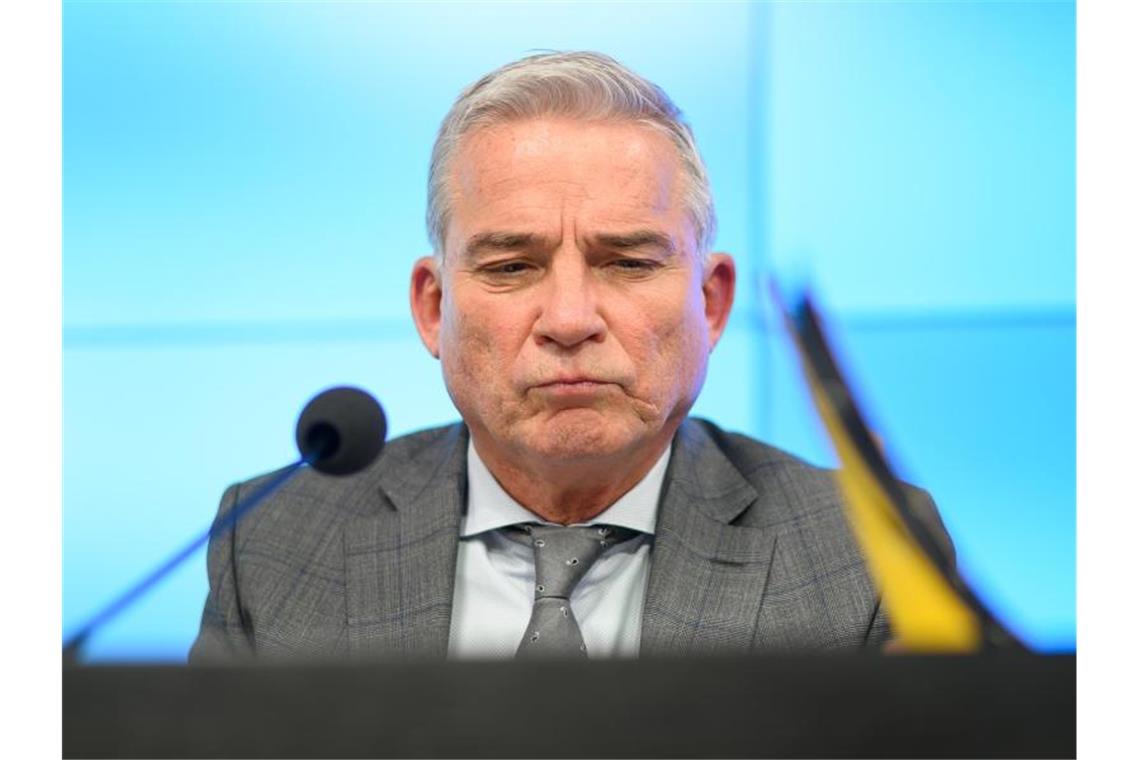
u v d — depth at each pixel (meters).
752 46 5.64
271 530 3.62
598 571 3.44
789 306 2.73
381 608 3.41
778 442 5.43
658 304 3.27
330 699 2.02
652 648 3.25
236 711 2.02
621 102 3.32
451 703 2.01
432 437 3.81
